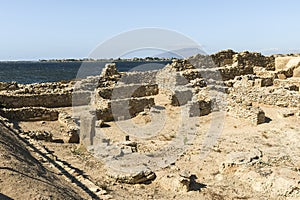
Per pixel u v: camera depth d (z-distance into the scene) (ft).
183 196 38.17
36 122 67.97
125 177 41.68
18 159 33.55
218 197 37.96
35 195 25.70
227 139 59.72
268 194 38.29
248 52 136.46
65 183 34.24
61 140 57.98
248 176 41.96
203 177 44.47
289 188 37.24
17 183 26.91
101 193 34.55
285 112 70.90
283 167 44.37
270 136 60.29
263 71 122.31
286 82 98.22
